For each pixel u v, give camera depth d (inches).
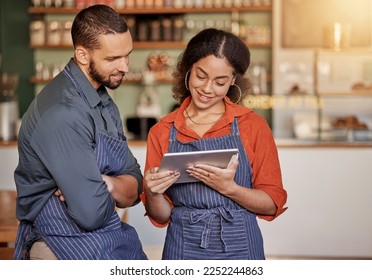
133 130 230.5
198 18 307.1
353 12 298.8
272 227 192.9
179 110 92.6
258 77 290.5
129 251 90.4
